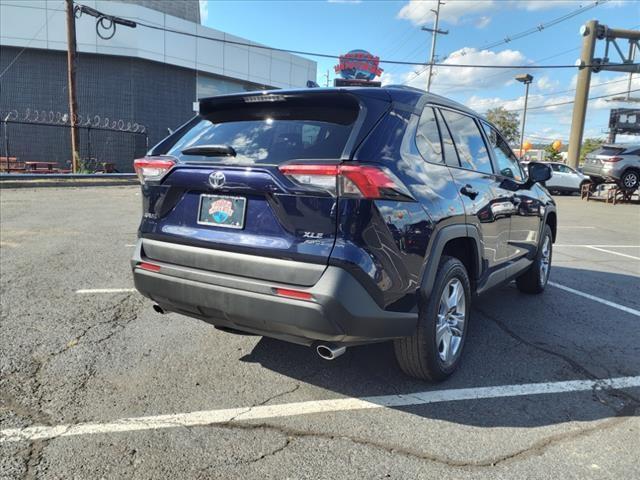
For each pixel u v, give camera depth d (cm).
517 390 341
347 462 256
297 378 350
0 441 266
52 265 648
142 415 296
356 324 265
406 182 291
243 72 3006
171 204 322
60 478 238
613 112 3906
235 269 287
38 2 2392
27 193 1578
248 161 292
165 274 315
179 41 2692
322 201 264
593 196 2294
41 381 334
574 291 611
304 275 266
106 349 389
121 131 2369
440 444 275
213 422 291
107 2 2470
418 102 332
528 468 255
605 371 375
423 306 315
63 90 2545
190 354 385
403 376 357
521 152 3909
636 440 282
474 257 379
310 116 302
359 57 3206
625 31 2602
